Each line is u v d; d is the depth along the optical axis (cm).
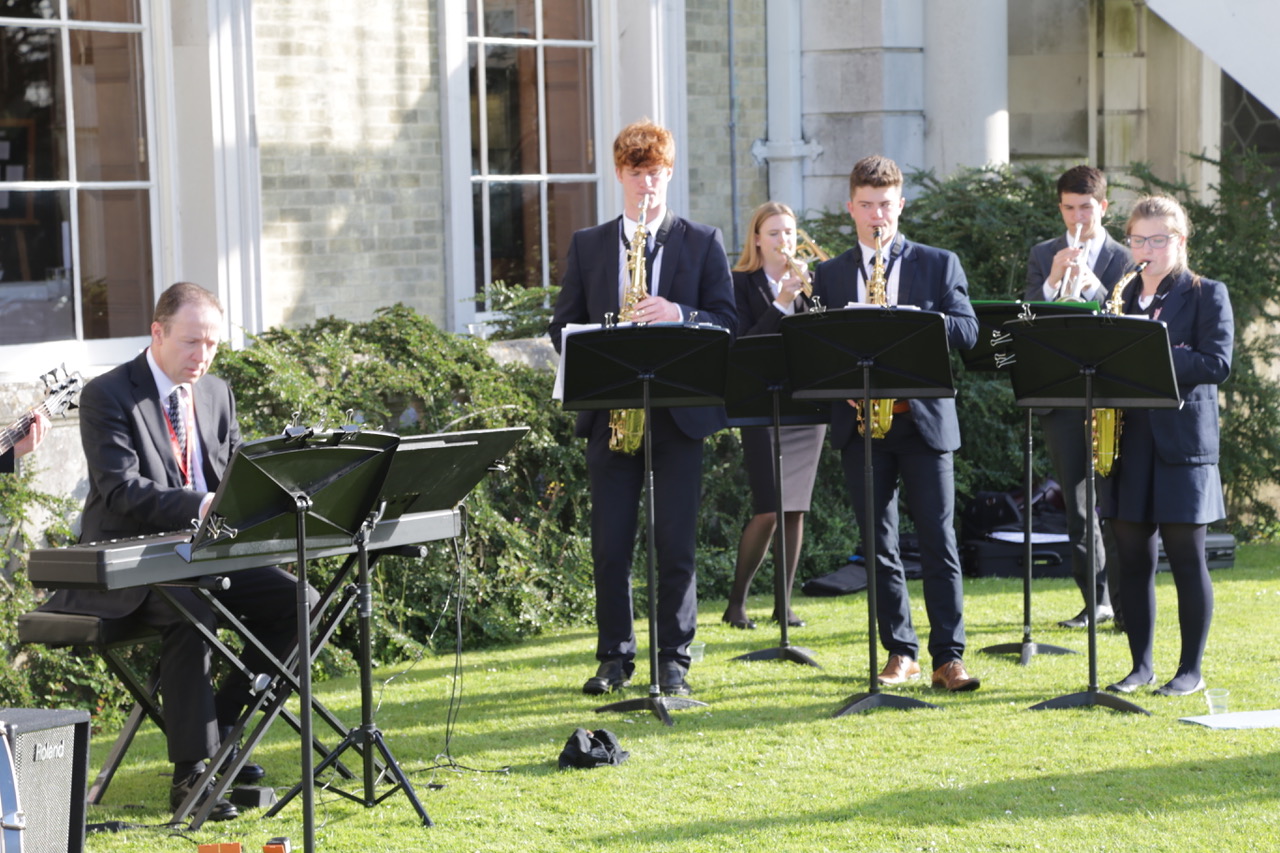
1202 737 544
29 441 524
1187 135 1248
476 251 963
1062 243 763
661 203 642
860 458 634
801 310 698
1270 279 1031
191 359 527
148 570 458
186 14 825
